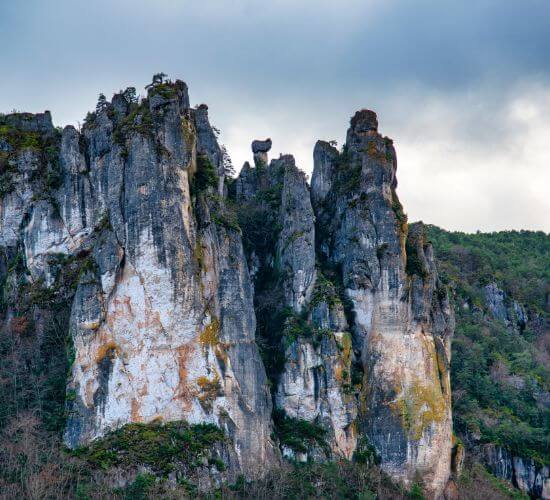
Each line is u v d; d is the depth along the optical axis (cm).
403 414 11481
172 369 10088
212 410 10150
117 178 10288
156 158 10219
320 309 11556
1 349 10750
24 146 11606
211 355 10269
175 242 10156
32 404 10281
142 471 9375
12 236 11419
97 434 9844
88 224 11025
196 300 10250
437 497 11375
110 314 10106
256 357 10725
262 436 10500
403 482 11294
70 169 11094
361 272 11888
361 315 11838
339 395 11256
